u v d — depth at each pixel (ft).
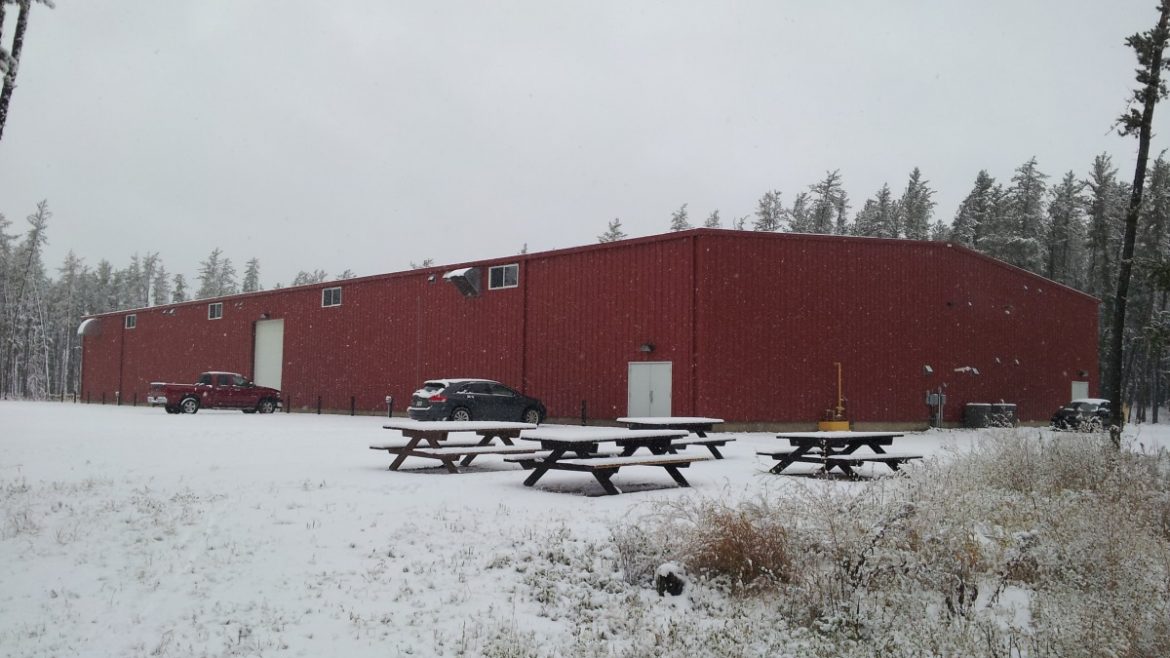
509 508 33.40
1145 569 22.91
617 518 30.96
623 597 23.99
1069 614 20.10
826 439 43.32
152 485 38.06
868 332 87.45
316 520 30.78
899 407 88.33
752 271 82.79
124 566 25.35
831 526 24.02
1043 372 110.83
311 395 128.16
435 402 84.17
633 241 87.40
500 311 101.81
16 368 269.64
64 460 48.42
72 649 19.57
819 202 229.66
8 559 25.89
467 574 25.20
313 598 22.99
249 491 36.60
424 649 19.92
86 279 350.43
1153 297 178.60
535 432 48.14
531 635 20.86
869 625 20.83
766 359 82.43
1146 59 60.85
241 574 24.75
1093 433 41.45
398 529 29.60
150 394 114.52
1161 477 37.06
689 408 80.94
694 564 25.02
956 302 95.20
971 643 18.94
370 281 120.37
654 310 85.10
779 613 22.20
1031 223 199.21
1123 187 199.62
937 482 29.84
